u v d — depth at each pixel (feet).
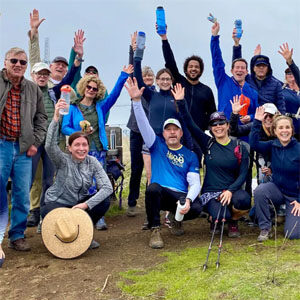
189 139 13.17
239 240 11.74
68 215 11.02
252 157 13.70
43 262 10.50
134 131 15.72
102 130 13.93
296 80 15.44
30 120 11.06
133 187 16.30
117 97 14.51
